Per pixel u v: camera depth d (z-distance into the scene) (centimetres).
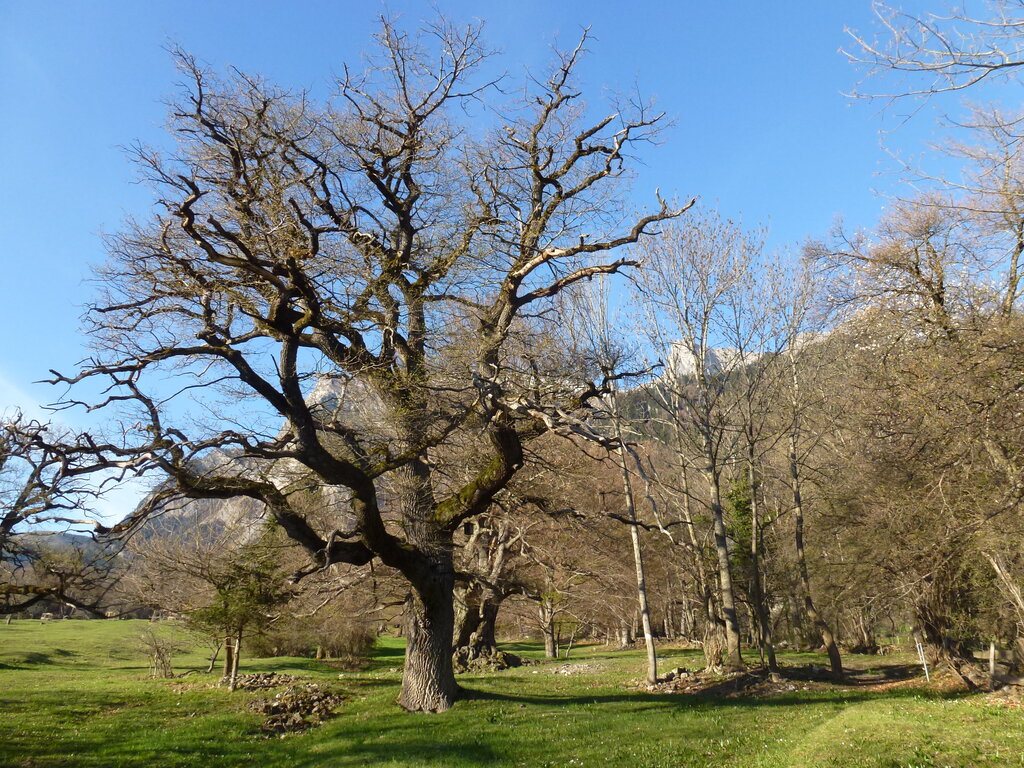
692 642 4328
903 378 1544
